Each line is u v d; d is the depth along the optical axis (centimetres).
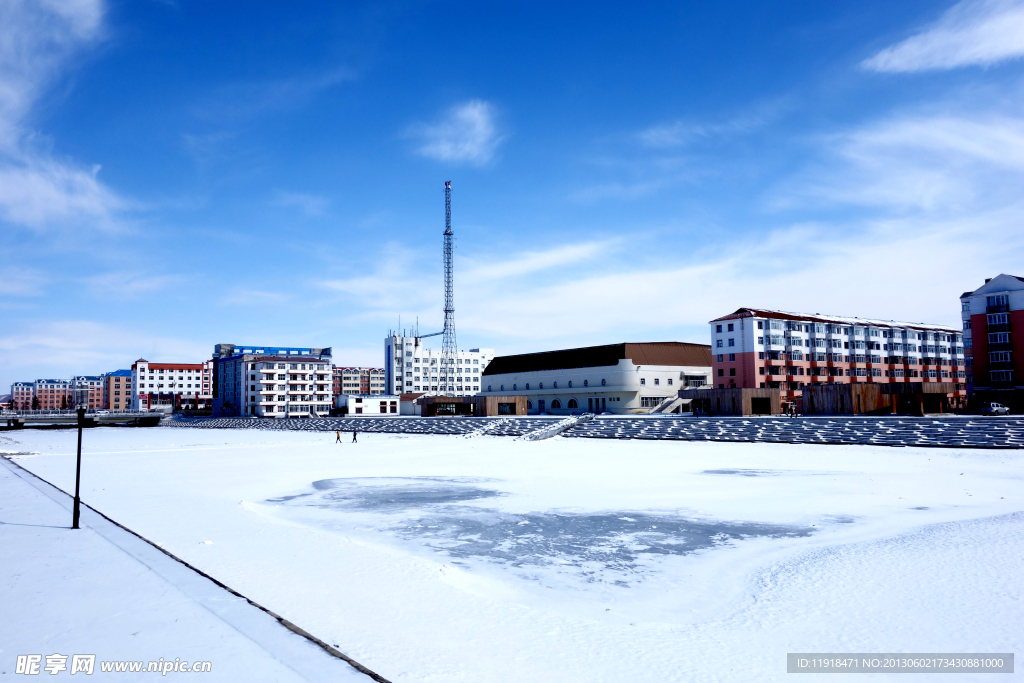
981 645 897
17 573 1196
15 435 10044
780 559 1451
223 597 1049
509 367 12825
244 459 4778
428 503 2397
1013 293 8069
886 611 1059
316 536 1644
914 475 2931
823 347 10388
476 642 900
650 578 1327
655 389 10556
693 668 822
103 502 2347
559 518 2031
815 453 4219
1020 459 3472
